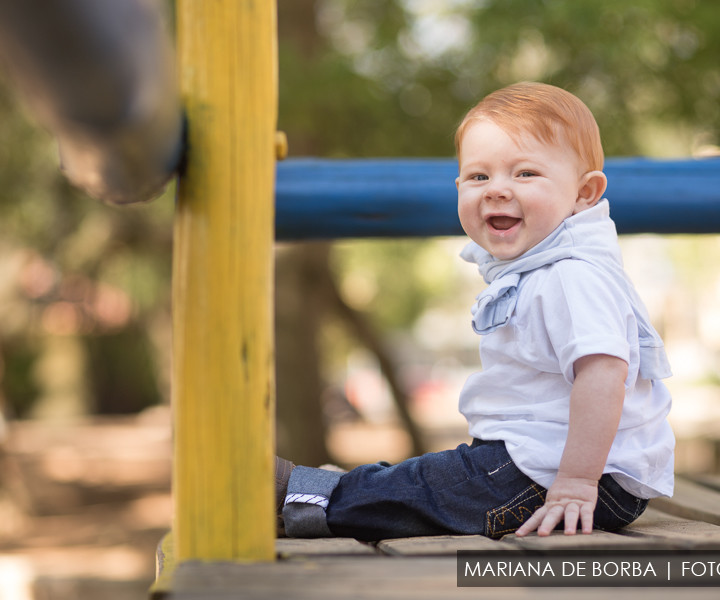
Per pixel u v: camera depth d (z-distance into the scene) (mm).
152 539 10992
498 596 1544
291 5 9289
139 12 1269
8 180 9625
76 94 1247
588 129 2295
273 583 1608
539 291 2164
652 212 3281
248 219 1864
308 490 2232
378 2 8641
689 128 8078
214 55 1897
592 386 2041
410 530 2213
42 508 13039
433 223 3318
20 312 13891
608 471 2135
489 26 7109
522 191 2203
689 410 21641
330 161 3352
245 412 1832
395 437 20609
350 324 11766
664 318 34219
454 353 42375
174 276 1904
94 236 11078
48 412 24328
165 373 22156
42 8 1096
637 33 6883
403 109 8016
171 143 1656
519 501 2152
